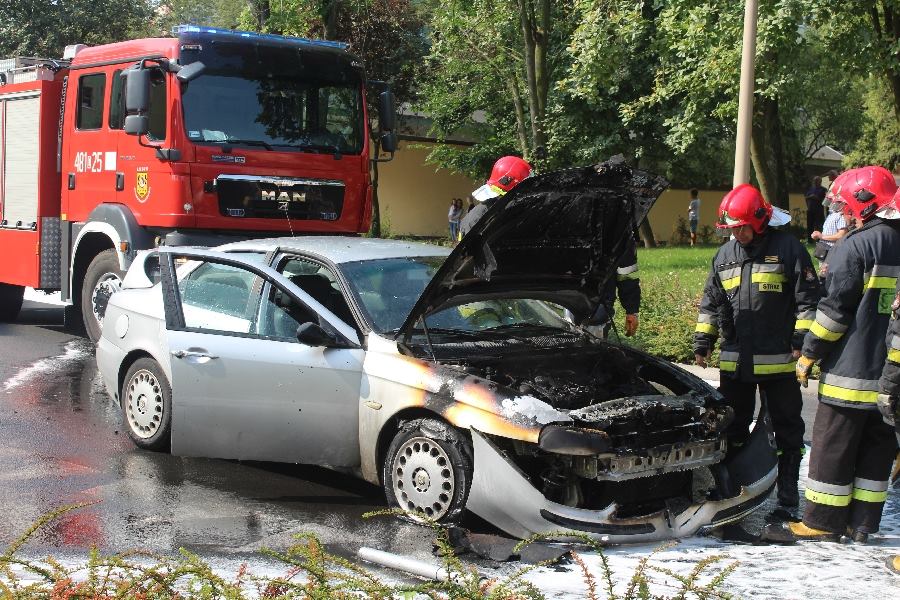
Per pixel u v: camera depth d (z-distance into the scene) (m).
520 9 22.81
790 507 6.30
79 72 11.88
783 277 6.25
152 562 4.96
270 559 5.07
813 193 26.08
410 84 32.97
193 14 39.66
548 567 5.03
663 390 6.35
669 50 21.11
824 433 5.56
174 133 10.69
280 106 11.40
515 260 6.29
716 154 36.47
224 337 6.61
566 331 6.90
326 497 6.30
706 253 26.80
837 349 5.51
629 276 7.91
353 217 12.02
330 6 22.61
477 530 5.71
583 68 19.25
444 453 5.65
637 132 30.16
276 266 6.90
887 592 4.76
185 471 6.81
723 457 5.86
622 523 5.39
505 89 29.84
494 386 5.61
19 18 34.53
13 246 12.79
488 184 8.38
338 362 6.17
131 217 11.10
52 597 3.32
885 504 6.42
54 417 8.27
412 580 4.81
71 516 5.78
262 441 6.46
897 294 5.14
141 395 7.19
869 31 18.59
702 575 4.96
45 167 12.29
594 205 6.12
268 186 11.23
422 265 6.84
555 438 5.25
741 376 6.34
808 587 4.82
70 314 12.18
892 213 5.37
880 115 38.94
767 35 16.72
